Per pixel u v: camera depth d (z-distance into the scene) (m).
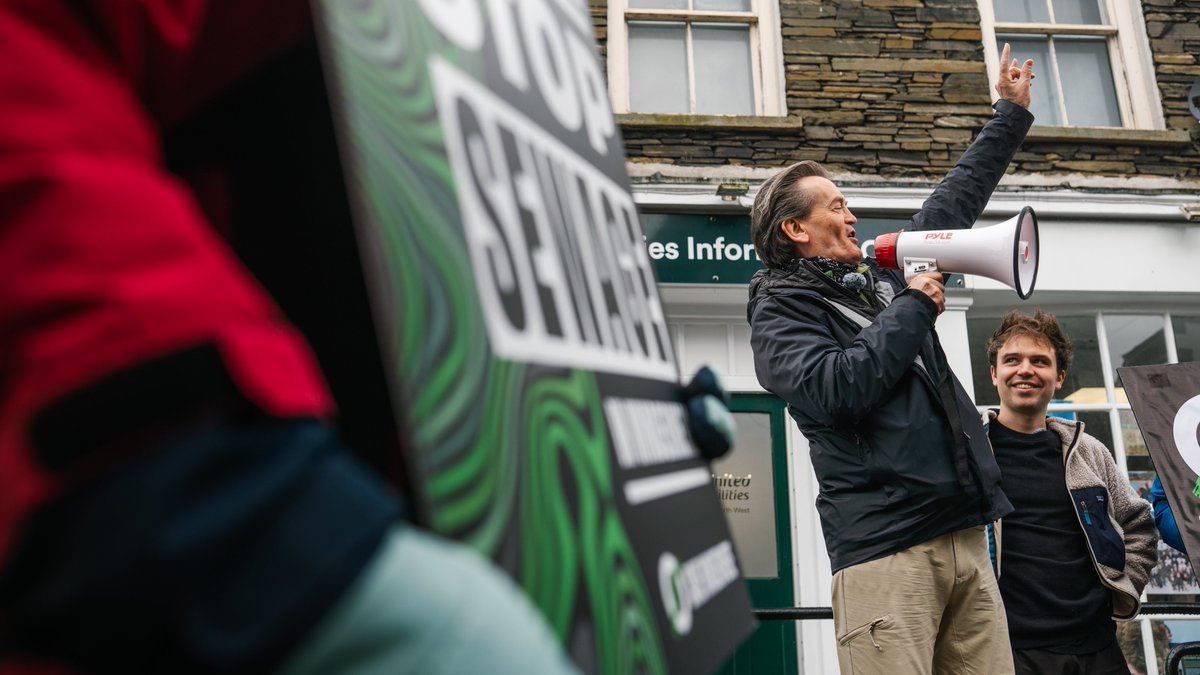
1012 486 3.07
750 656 4.99
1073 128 5.45
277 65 0.59
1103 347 5.41
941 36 5.61
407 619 0.42
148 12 0.50
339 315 0.58
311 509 0.41
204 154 0.61
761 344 2.43
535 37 0.79
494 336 0.58
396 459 0.56
